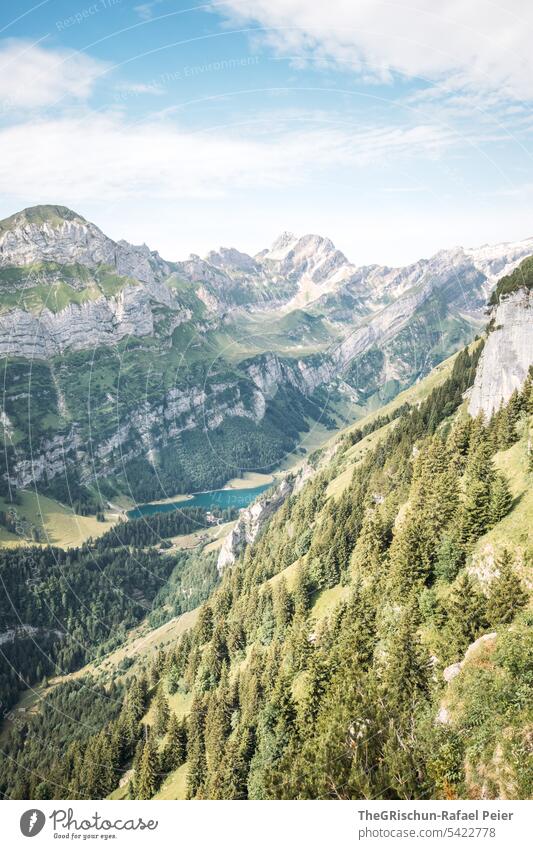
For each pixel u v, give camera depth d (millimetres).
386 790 56062
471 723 55094
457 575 82562
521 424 102500
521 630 61188
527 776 47469
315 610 120375
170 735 120938
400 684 68312
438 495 101875
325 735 70812
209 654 142250
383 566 104062
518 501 83438
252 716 99500
